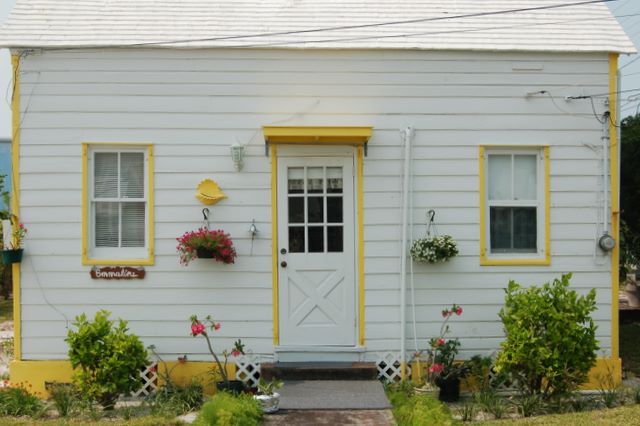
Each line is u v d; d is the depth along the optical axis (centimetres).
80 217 813
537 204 835
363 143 820
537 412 705
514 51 827
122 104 818
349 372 788
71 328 809
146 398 773
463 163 827
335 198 827
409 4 879
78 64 816
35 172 813
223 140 821
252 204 820
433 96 827
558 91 832
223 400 664
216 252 790
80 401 724
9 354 1045
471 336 821
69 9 856
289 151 823
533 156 841
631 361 961
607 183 829
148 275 816
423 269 823
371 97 826
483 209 827
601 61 835
